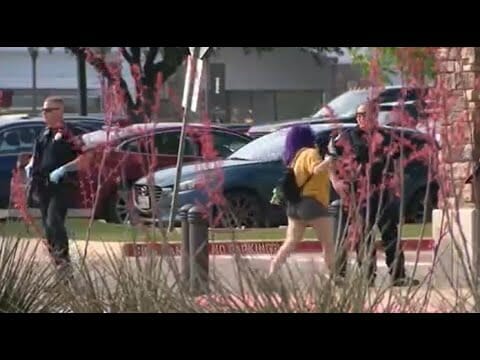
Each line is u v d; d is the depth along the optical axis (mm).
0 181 54000
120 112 40281
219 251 22312
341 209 23344
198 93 38438
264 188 46062
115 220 42875
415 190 43750
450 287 20031
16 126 55188
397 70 27672
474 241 25516
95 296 18719
